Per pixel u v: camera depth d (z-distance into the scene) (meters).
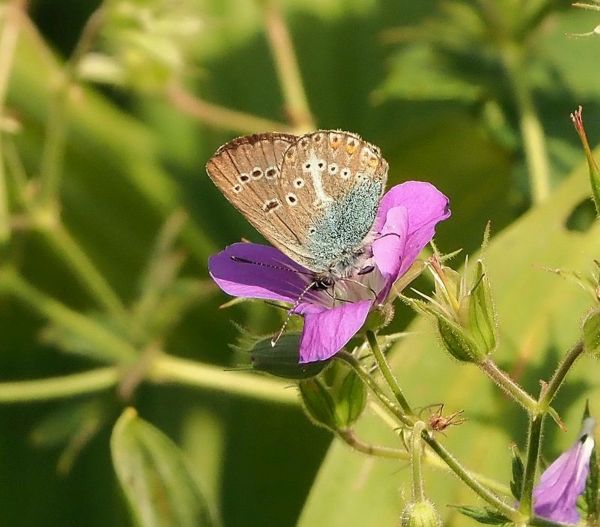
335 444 0.26
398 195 0.23
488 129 0.30
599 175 0.22
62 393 0.28
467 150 0.30
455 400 0.26
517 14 0.29
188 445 0.30
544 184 0.28
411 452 0.22
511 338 0.26
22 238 0.29
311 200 0.23
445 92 0.29
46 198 0.29
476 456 0.25
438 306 0.22
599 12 0.29
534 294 0.26
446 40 0.30
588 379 0.25
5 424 0.30
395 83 0.30
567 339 0.26
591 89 0.29
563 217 0.26
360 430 0.26
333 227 0.23
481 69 0.30
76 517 0.29
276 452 0.29
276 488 0.29
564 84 0.29
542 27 0.29
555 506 0.23
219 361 0.30
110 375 0.29
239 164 0.23
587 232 0.26
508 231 0.27
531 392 0.25
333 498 0.25
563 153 0.29
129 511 0.26
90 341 0.29
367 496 0.25
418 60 0.30
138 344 0.29
